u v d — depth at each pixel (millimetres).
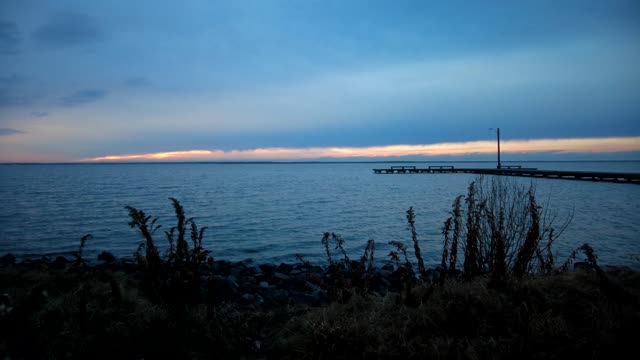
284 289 7266
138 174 132250
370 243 6070
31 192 49188
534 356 3820
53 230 20531
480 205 6227
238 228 21219
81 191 51031
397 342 4176
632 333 3975
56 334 4387
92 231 20203
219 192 48750
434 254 14328
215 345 4387
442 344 4090
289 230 20641
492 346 3973
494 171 70500
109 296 5246
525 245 5402
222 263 10844
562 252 13852
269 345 4492
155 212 28375
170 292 4934
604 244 15508
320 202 35562
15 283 5988
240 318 5016
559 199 32719
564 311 4551
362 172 151125
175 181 80375
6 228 21172
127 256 14250
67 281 5910
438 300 4930
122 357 4051
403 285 5520
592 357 3740
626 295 4691
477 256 6266
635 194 37000
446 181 70625
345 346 4152
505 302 4711
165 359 4055
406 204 33281
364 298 5395
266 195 43906
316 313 4977
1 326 4438
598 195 36094
